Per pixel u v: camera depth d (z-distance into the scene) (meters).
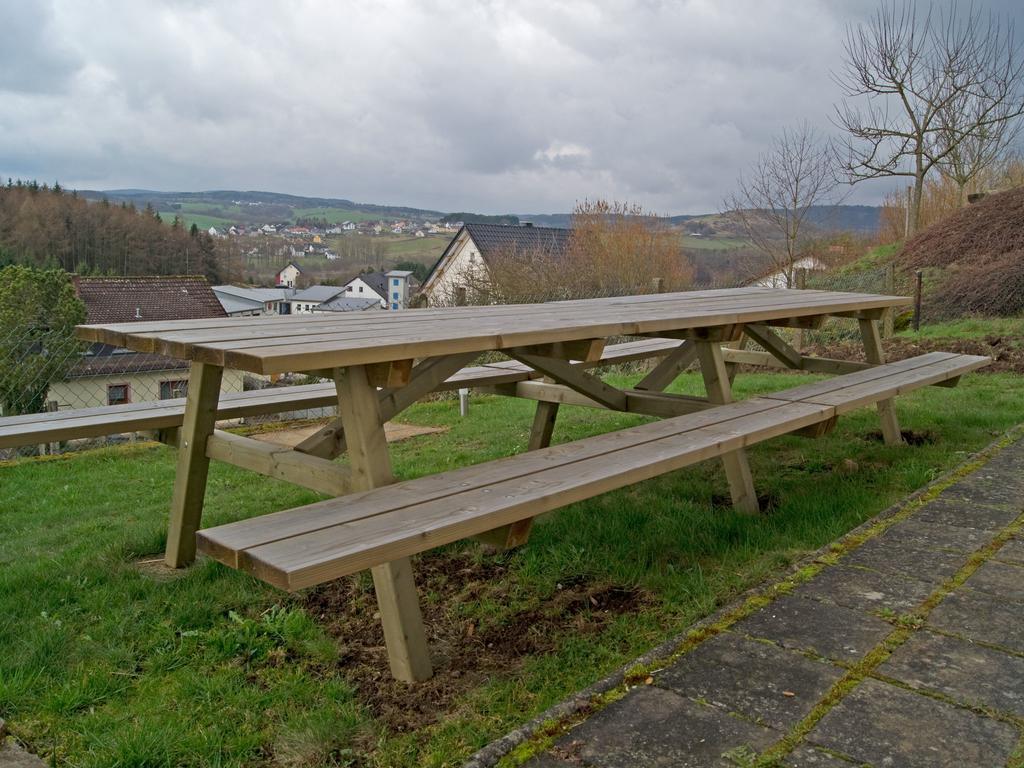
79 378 7.50
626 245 21.81
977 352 9.59
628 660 2.48
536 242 22.16
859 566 2.96
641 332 3.46
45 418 3.65
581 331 3.16
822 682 2.13
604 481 2.65
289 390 4.56
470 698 2.30
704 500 4.15
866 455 4.94
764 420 3.64
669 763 1.78
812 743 1.85
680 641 2.38
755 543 3.42
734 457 3.88
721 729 1.92
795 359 5.71
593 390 4.09
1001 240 15.15
